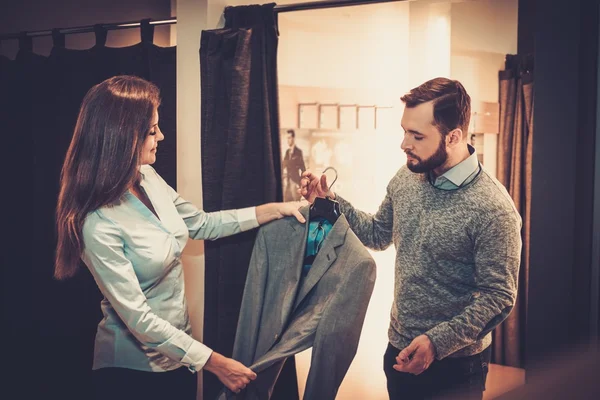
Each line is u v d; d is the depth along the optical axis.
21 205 2.96
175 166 2.57
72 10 3.36
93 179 1.65
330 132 2.91
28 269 2.97
